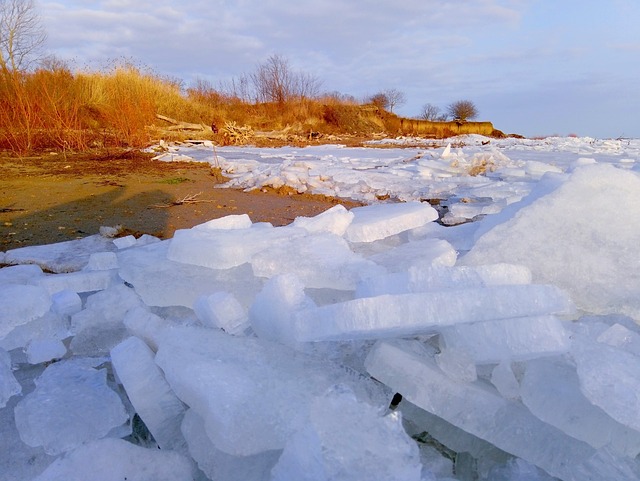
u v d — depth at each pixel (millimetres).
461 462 1081
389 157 10227
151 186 5762
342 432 840
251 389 1026
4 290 1786
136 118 11570
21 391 1453
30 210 4355
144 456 1037
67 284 2096
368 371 1159
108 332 1701
